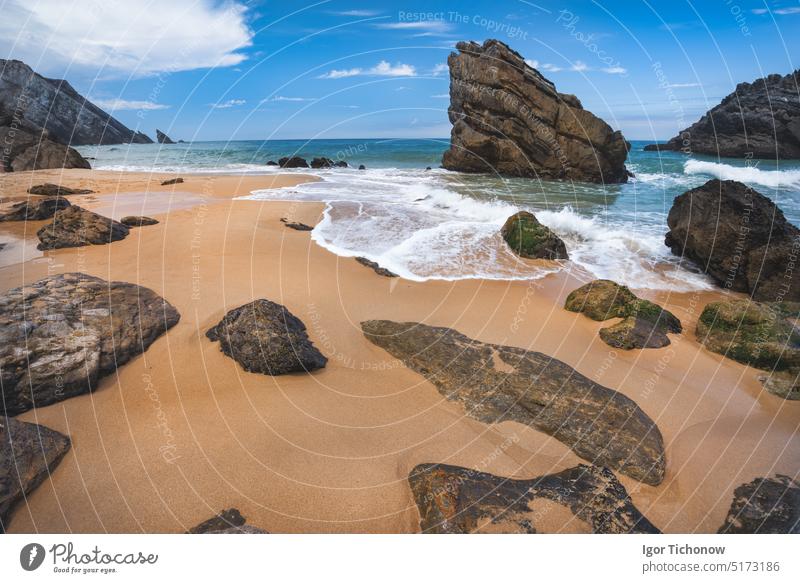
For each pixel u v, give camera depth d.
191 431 4.34
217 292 7.28
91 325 5.37
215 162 38.28
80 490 3.67
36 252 9.02
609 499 3.79
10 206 13.59
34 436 3.98
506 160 26.81
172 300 6.83
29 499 3.58
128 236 10.26
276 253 9.42
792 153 34.12
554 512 3.63
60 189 16.80
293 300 7.26
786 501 3.86
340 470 4.01
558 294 8.42
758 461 4.35
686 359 6.27
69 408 4.53
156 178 22.39
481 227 12.22
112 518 3.46
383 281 8.52
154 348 5.56
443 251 10.43
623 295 7.45
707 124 39.84
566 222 13.70
